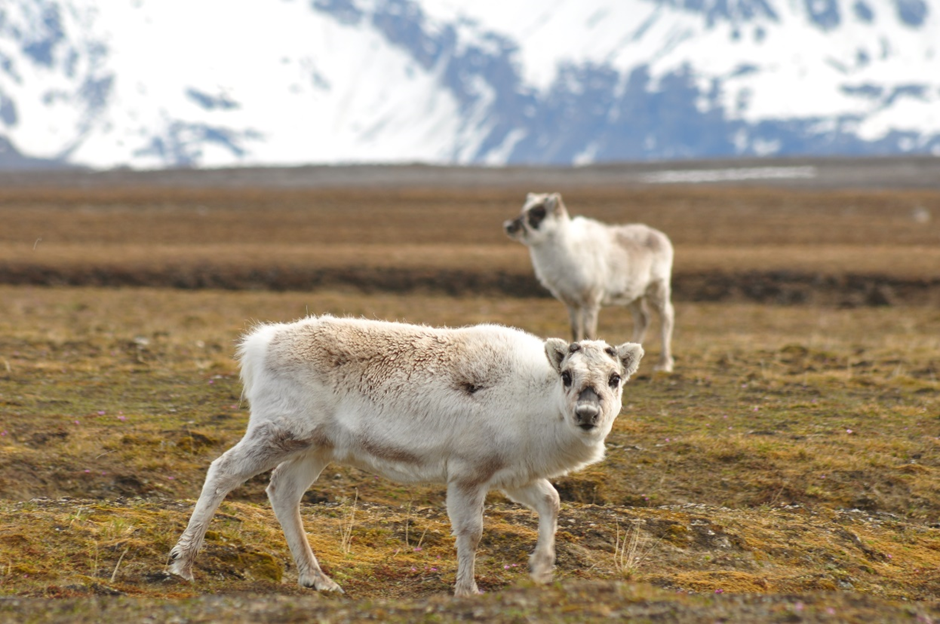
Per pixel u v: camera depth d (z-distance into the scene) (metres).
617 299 35.97
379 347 17.02
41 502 19.03
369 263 70.69
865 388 30.73
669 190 145.38
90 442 23.06
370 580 16.69
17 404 26.41
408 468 16.81
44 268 68.75
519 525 19.27
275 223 108.50
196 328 44.62
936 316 51.50
